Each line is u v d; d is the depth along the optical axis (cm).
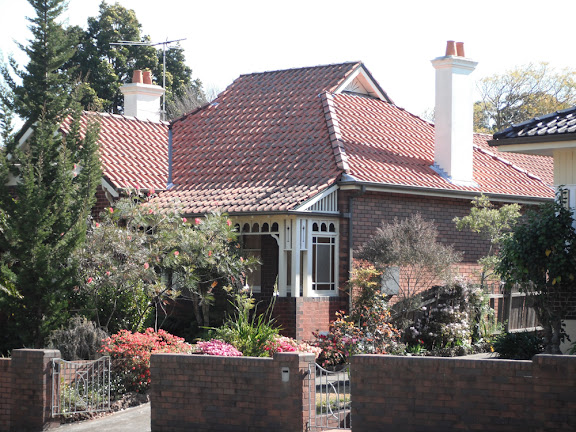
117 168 2306
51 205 1784
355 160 2180
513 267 1532
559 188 1531
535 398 1032
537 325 2377
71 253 1788
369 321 1867
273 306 2023
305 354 1178
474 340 2111
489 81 5831
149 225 1994
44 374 1343
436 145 2400
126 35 4969
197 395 1230
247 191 2153
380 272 1956
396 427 1108
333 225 2081
